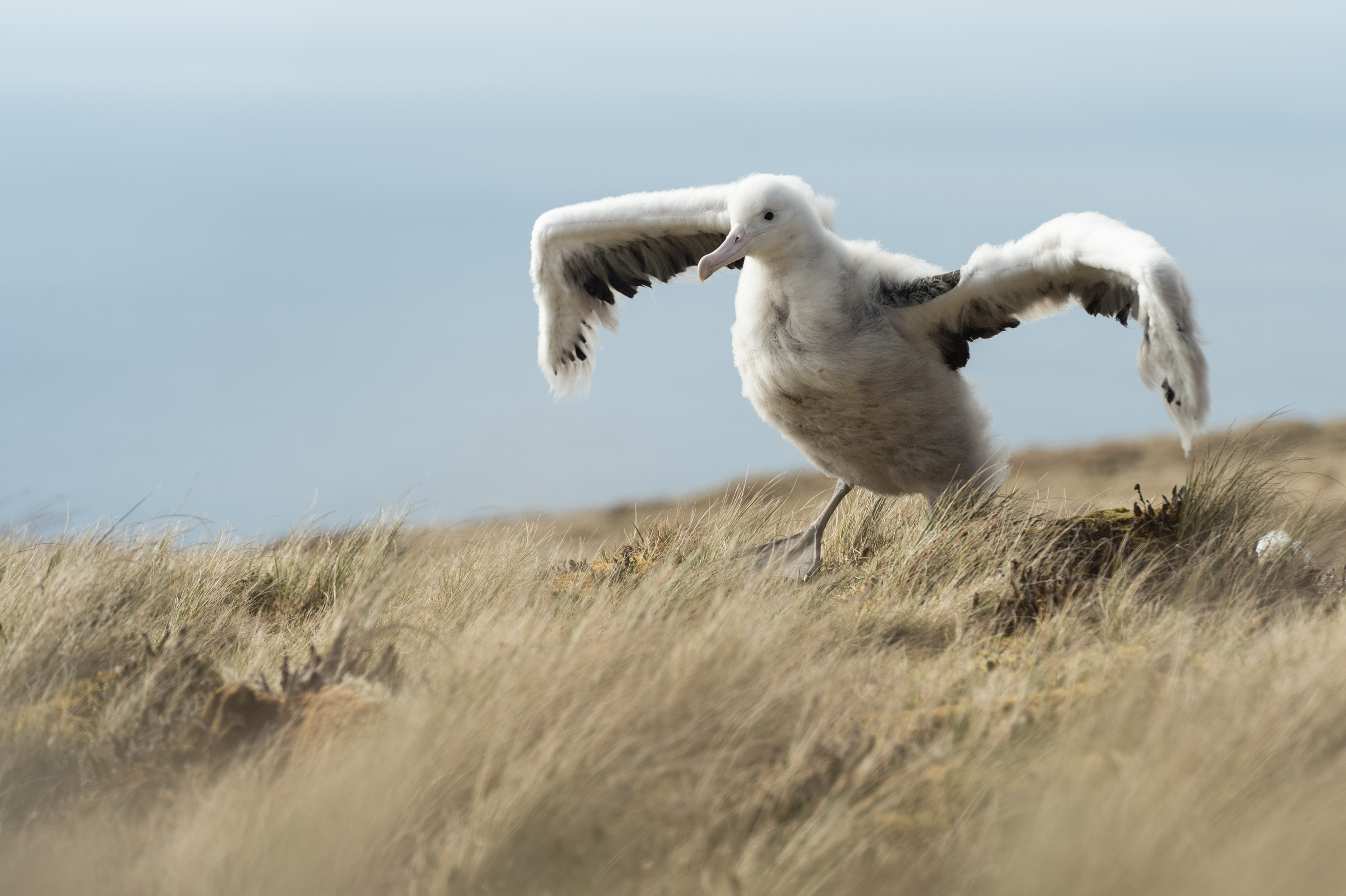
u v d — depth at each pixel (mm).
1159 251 8617
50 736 6301
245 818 5125
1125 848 4633
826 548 11656
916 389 10273
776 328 10375
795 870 4684
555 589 10227
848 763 5500
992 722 5852
